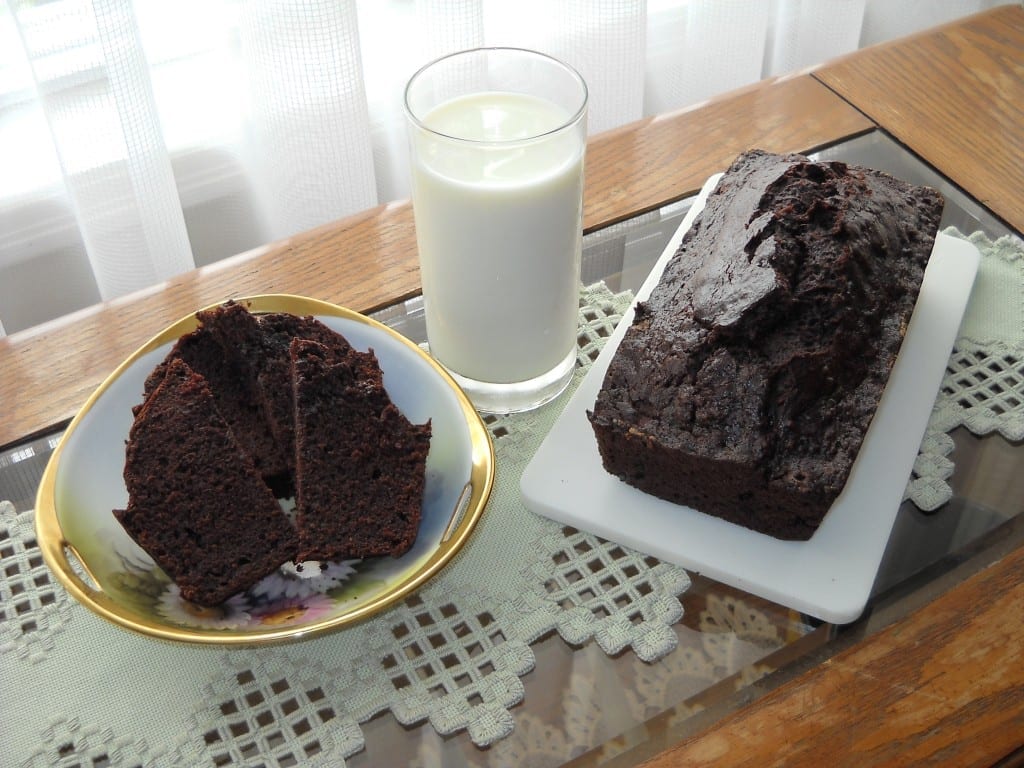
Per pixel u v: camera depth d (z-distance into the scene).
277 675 0.41
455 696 0.40
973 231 0.60
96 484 0.44
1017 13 0.76
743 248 0.47
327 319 0.51
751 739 0.39
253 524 0.43
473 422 0.46
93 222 0.73
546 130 0.47
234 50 0.75
